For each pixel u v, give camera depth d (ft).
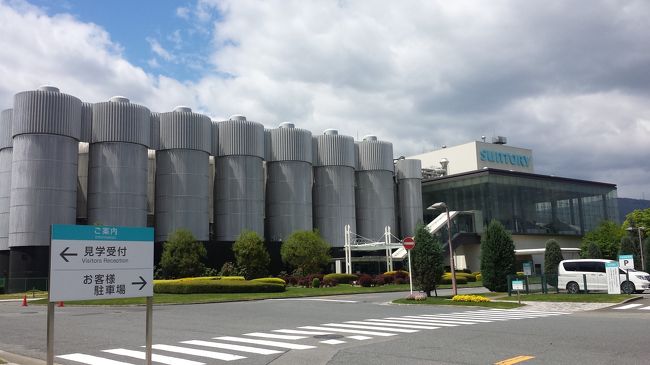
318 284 150.30
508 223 217.77
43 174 150.82
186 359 36.17
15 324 63.77
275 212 194.08
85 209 176.04
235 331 52.44
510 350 36.88
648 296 87.86
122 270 27.73
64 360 36.65
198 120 177.47
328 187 206.80
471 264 217.36
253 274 164.86
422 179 243.19
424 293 93.35
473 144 245.86
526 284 100.32
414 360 33.81
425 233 98.63
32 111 152.15
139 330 54.95
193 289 120.26
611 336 42.96
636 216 231.50
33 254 147.95
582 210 245.86
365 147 219.61
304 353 37.73
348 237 183.11
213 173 198.70
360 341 43.29
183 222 171.01
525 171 263.70
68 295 25.81
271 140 198.08
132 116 165.17
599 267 95.50
